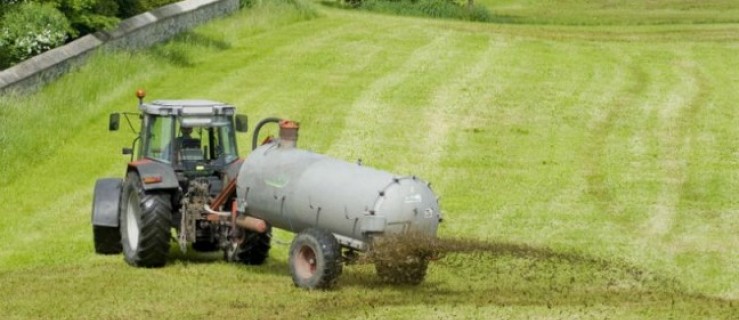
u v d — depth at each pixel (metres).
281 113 41.69
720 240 28.00
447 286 22.70
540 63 52.03
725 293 23.38
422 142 38.38
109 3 48.12
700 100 44.97
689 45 58.47
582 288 22.94
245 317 19.78
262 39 56.53
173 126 25.09
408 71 49.56
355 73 49.00
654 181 33.94
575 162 36.19
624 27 66.50
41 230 29.30
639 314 20.09
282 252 26.72
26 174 34.44
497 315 19.69
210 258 26.19
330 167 22.06
